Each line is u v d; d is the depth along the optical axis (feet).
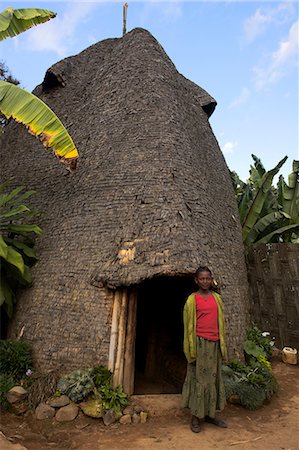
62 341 17.90
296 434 14.58
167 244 18.08
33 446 13.46
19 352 17.90
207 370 14.38
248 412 16.62
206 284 14.92
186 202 20.48
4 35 21.94
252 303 27.02
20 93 18.04
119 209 20.36
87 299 18.21
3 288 19.86
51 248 21.21
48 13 22.85
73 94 31.65
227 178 30.73
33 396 16.20
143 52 27.91
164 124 23.36
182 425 15.17
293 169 34.50
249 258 27.81
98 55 33.96
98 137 25.00
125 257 18.25
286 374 21.77
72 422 15.16
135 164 21.86
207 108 33.99
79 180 23.43
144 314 26.89
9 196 21.16
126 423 15.19
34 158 28.68
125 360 17.24
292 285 24.68
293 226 32.45
